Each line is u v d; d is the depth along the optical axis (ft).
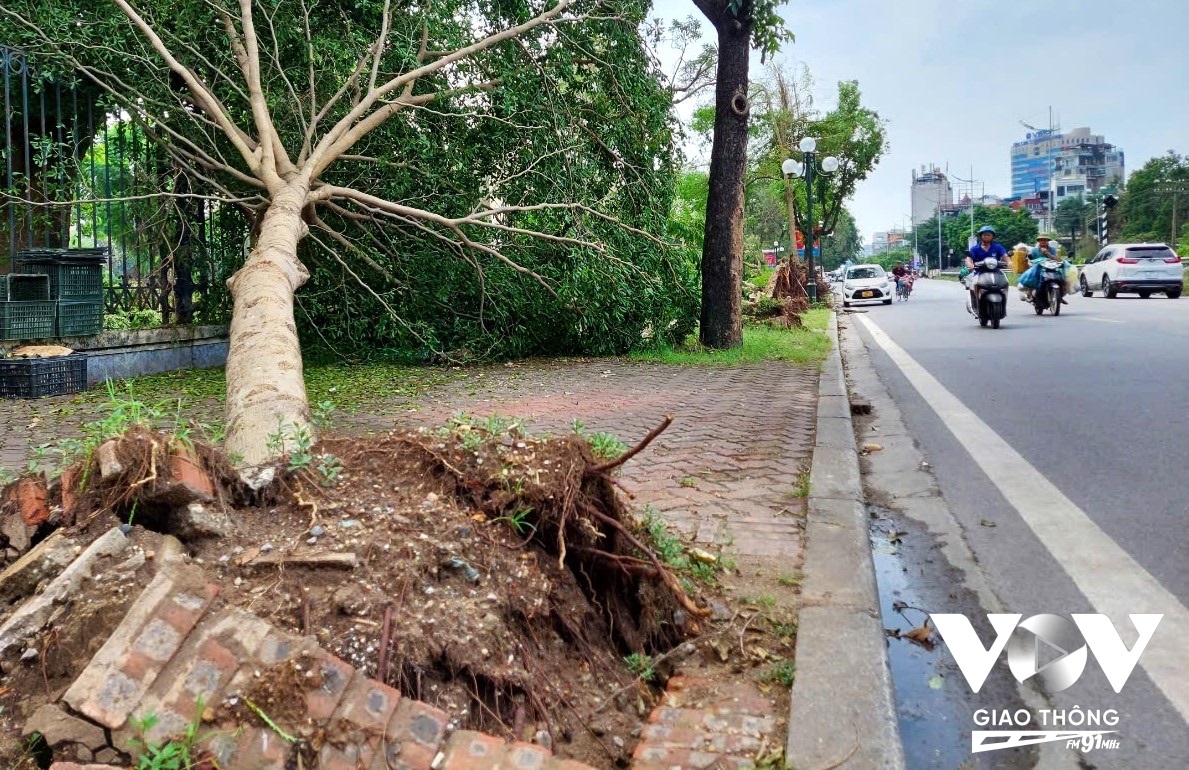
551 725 7.70
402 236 38.27
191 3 32.19
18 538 8.52
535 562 9.04
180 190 37.40
